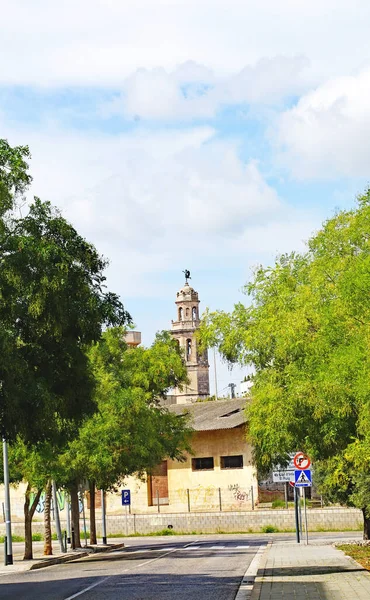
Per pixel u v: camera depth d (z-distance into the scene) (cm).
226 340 3772
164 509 7519
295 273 3472
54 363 2598
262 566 2792
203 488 7369
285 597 1825
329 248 3016
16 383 2381
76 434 2819
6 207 2481
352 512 6269
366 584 2000
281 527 6562
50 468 4097
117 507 7700
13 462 4191
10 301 2423
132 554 4303
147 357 5828
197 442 7444
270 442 3384
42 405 2405
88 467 4406
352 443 2717
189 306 14675
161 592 2103
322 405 2839
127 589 2209
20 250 2406
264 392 3259
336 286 2602
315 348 2688
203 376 14425
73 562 3962
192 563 3284
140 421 4962
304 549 3681
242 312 3828
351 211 3047
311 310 2911
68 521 5916
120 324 2686
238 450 7256
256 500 7150
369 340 2284
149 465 5338
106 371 5247
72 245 2597
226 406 7806
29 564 3688
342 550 3453
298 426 3109
